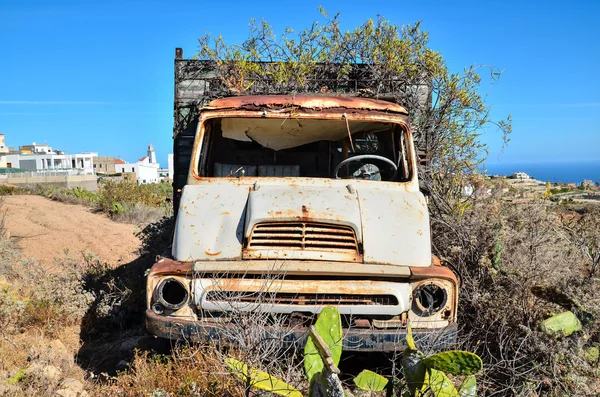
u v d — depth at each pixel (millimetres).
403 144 5242
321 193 4621
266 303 3934
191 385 3746
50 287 6258
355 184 4992
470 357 2779
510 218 6008
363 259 4223
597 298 4844
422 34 7227
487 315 4781
